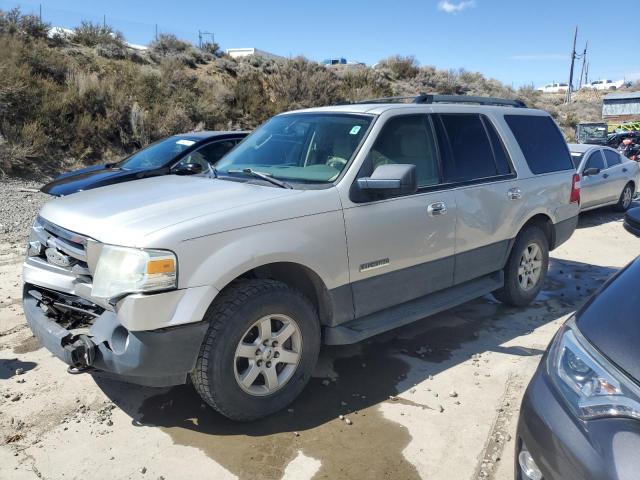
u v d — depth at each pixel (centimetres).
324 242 364
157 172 788
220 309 325
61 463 312
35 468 307
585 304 265
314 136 436
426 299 457
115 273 306
